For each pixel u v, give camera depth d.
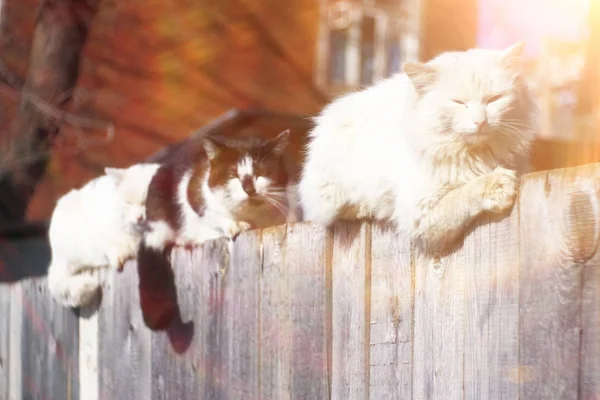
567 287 1.46
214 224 2.22
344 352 1.79
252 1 5.02
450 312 1.61
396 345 1.70
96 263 2.49
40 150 3.90
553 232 1.48
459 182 1.67
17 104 4.15
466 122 1.66
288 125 2.92
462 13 4.52
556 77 3.57
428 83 1.71
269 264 1.95
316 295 1.84
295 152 2.41
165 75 5.07
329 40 5.05
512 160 1.69
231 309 2.04
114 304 2.40
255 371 1.97
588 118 2.77
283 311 1.91
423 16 4.78
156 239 2.27
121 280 2.37
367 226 1.77
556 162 2.58
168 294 2.22
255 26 5.02
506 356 1.53
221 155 2.23
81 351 2.53
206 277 2.12
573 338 1.45
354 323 1.77
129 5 5.04
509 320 1.53
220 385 2.06
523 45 1.70
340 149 1.84
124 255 2.38
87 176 4.89
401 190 1.70
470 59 1.71
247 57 5.03
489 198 1.55
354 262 1.78
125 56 5.11
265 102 4.99
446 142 1.68
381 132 1.79
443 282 1.63
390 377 1.70
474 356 1.57
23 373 2.82
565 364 1.46
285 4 5.02
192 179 2.29
